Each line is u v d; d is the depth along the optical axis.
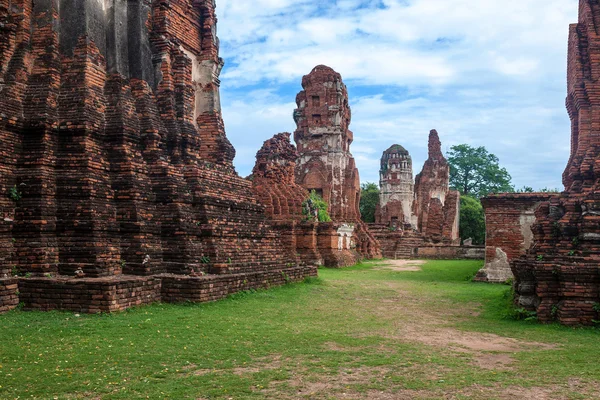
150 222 15.21
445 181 66.06
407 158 64.56
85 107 14.48
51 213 13.62
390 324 12.18
